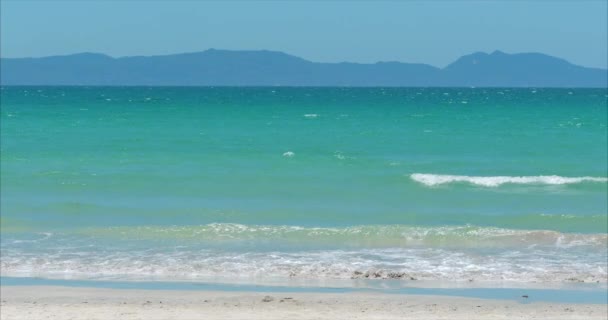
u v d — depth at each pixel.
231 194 38.19
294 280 22.75
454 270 23.78
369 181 41.78
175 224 31.00
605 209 35.19
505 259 25.20
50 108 113.06
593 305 19.91
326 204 35.94
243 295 20.78
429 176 42.53
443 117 94.50
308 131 70.81
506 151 55.56
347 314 18.80
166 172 44.09
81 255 25.55
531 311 19.20
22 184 39.91
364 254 25.83
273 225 30.83
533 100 169.62
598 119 90.00
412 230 29.28
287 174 43.84
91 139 61.34
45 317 18.20
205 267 24.11
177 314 18.61
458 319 18.42
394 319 18.38
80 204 34.72
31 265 24.23
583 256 25.66
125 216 32.69
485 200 37.31
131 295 20.77
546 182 41.94
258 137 64.31
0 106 120.50
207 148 55.25
